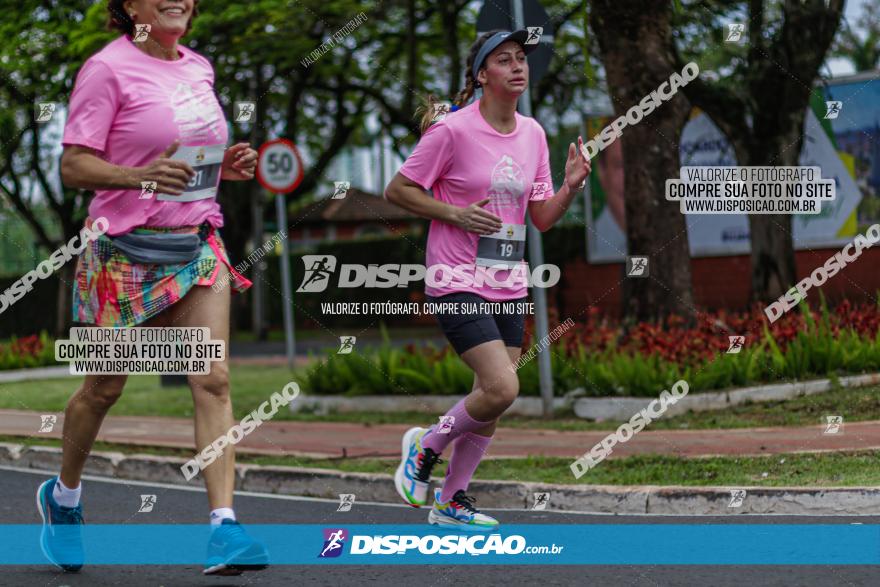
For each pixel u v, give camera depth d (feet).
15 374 64.39
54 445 33.68
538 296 38.19
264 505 25.95
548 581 17.74
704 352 39.75
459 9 72.38
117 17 16.92
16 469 32.53
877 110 66.23
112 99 16.40
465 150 20.26
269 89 76.18
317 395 44.47
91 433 17.84
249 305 135.13
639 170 45.19
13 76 64.28
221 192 103.50
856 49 64.69
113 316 17.06
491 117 20.49
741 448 28.71
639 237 45.39
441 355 45.42
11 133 79.05
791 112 52.85
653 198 45.11
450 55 72.59
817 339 40.11
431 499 25.88
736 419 34.58
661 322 43.83
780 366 39.09
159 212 16.72
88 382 17.47
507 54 20.24
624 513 23.89
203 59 17.57
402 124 82.94
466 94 21.25
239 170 17.74
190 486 29.27
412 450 22.11
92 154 16.38
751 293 53.62
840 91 66.23
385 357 44.80
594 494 24.34
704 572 18.01
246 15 64.95
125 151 16.63
